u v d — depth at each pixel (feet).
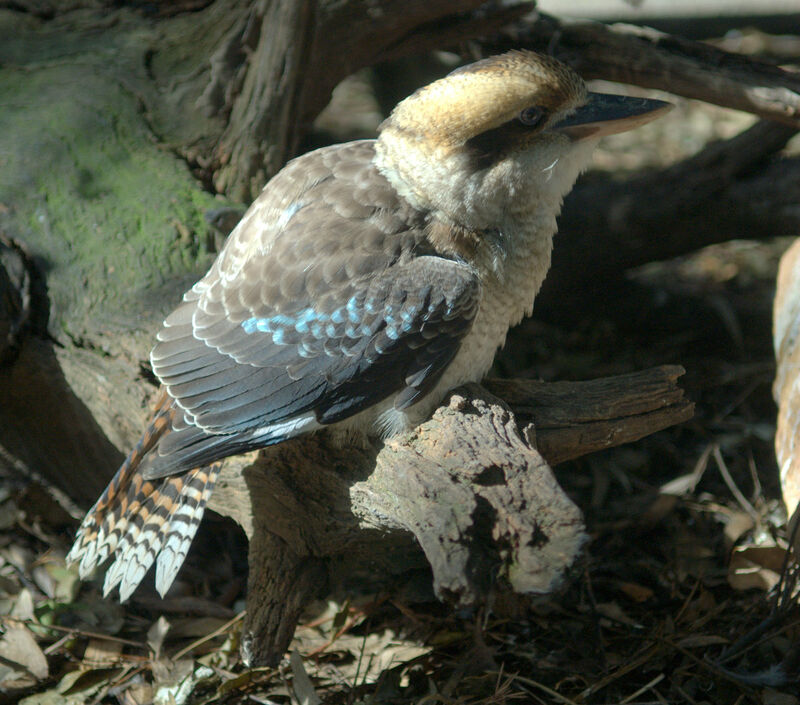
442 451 4.56
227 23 5.49
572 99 4.77
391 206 4.75
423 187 4.76
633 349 6.07
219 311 4.71
